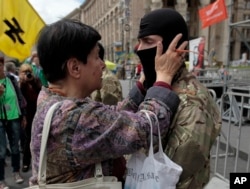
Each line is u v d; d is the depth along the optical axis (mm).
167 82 1224
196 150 1112
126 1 28000
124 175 1257
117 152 1080
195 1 40812
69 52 1110
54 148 1070
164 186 1092
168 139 1190
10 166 4988
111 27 55375
